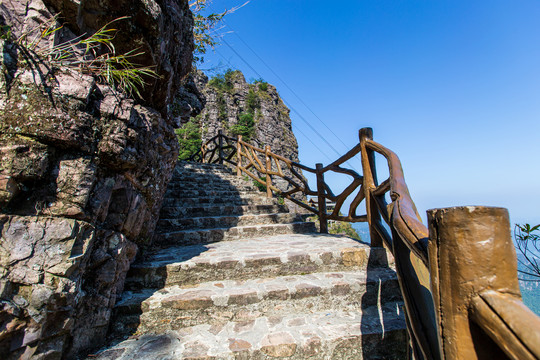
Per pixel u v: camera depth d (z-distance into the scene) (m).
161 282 2.37
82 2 1.47
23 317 1.22
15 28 1.30
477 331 0.63
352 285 2.32
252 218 4.40
